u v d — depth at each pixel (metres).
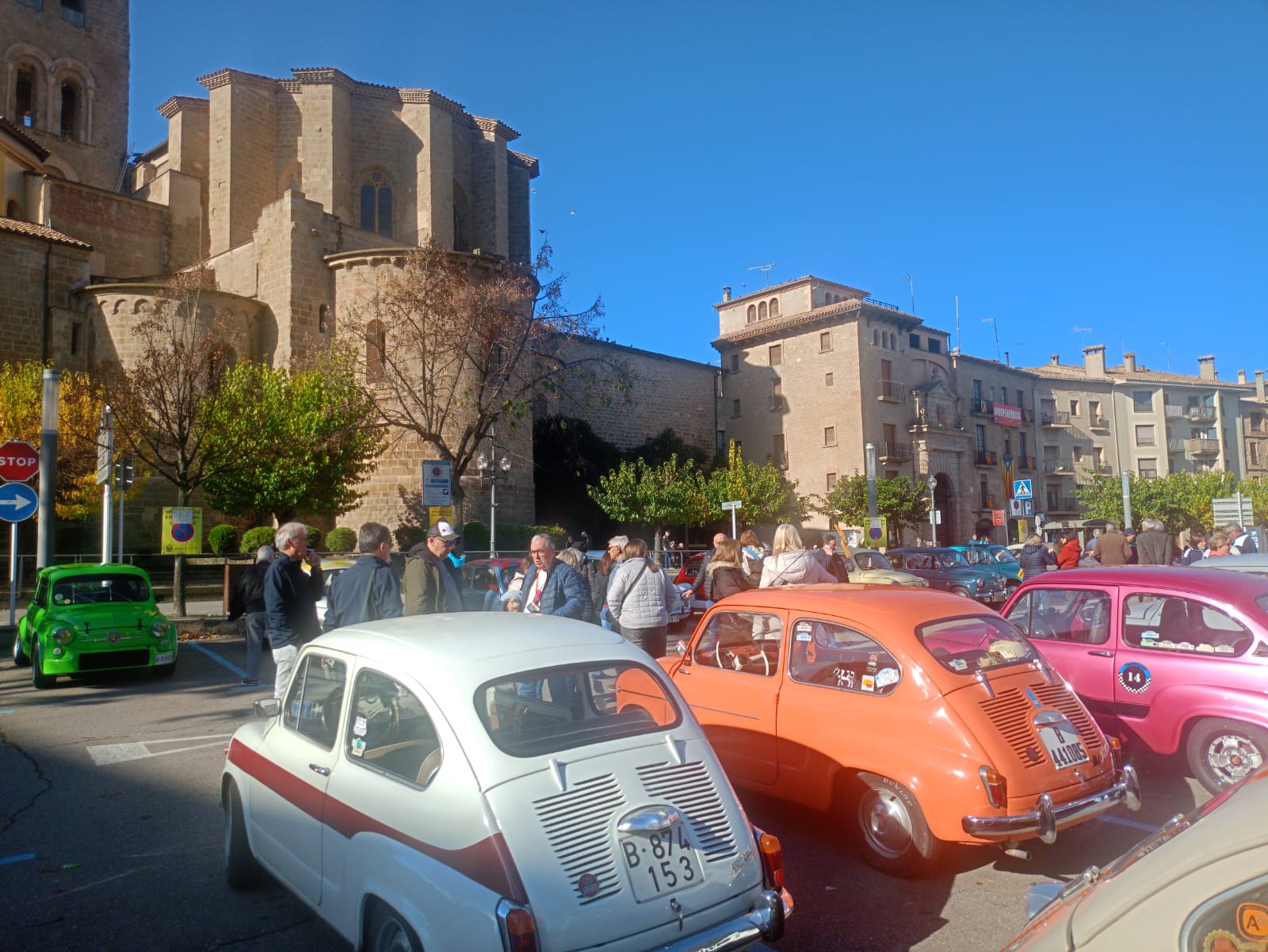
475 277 27.16
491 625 4.22
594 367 43.22
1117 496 50.03
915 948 4.15
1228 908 1.73
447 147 38.72
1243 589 6.47
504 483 31.36
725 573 9.43
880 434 45.78
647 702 3.89
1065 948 1.92
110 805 6.54
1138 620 6.89
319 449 22.84
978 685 4.96
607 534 41.16
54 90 42.78
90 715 9.68
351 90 37.50
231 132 35.62
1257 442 67.50
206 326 28.19
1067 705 5.25
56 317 29.22
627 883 3.13
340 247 31.62
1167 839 2.07
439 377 24.12
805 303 49.38
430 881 3.11
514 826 3.07
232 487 22.22
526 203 44.94
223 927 4.48
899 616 5.31
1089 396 60.62
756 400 50.50
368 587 6.93
